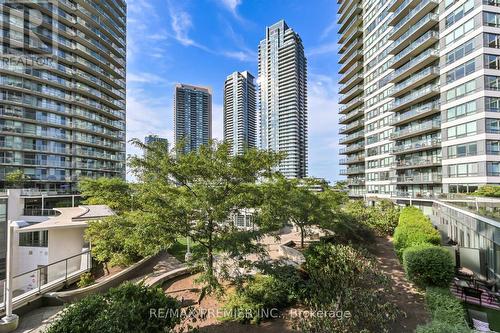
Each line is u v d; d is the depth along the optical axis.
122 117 60.06
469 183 28.33
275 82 88.38
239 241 7.65
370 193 48.81
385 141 44.66
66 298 9.47
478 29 27.59
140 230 7.80
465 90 29.03
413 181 37.31
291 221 18.36
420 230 13.30
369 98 49.25
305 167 87.62
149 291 6.85
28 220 20.86
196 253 8.19
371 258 8.90
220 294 7.73
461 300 9.25
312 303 7.27
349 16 55.50
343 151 59.06
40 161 43.22
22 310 8.66
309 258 9.60
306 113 90.81
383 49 44.78
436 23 33.69
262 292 8.14
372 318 5.89
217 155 8.04
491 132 26.89
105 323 5.05
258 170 8.43
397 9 41.44
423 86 36.09
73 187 46.75
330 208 16.02
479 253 11.85
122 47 60.88
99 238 12.52
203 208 7.82
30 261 16.97
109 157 55.28
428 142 34.28
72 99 47.16
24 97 41.47
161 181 8.45
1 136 39.41
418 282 9.81
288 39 86.62
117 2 59.56
